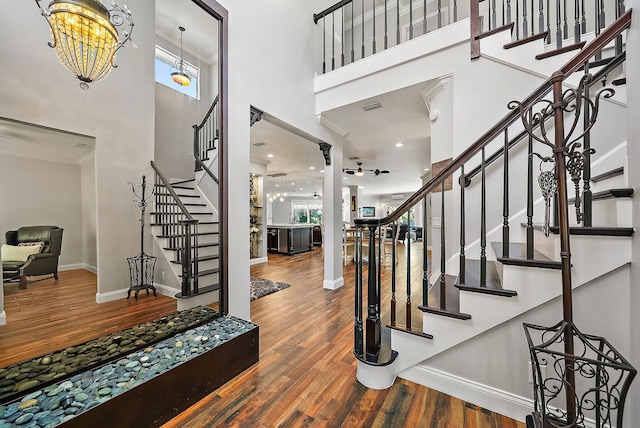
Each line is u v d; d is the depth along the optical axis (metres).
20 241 1.36
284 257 7.16
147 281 1.95
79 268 1.60
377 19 4.91
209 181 2.30
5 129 1.31
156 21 2.00
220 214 2.23
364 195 14.65
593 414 1.33
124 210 1.84
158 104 2.04
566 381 1.06
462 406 1.55
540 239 1.67
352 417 1.47
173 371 1.47
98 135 1.70
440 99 2.68
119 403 1.25
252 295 3.65
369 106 3.24
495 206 2.33
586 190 1.28
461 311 1.57
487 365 1.54
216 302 2.32
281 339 2.39
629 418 1.22
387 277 4.74
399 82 2.80
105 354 1.58
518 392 1.46
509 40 2.24
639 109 1.12
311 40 3.42
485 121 2.34
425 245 1.73
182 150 2.21
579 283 1.26
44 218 1.46
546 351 1.07
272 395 1.65
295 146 5.01
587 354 1.31
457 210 2.52
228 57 2.28
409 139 4.66
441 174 1.65
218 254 2.26
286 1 2.98
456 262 2.52
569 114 2.05
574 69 1.16
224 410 1.52
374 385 1.71
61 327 1.50
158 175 2.05
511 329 1.48
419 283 4.28
